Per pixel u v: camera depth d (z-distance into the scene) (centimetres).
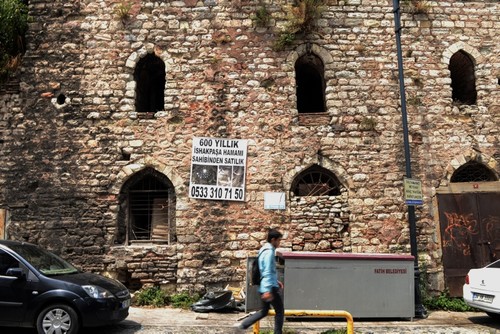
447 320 847
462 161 1055
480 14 1122
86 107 1039
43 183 1013
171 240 1017
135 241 1026
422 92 1079
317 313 581
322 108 1152
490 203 1034
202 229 1003
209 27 1077
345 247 1010
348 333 574
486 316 885
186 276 984
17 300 661
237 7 1088
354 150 1045
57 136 1029
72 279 690
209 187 1016
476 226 1026
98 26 1067
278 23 1088
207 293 919
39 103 1040
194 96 1050
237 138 1038
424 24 1106
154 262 991
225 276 986
